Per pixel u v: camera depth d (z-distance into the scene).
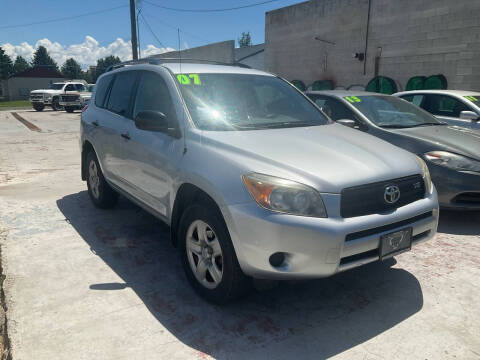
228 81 3.91
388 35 14.34
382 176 2.85
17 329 2.70
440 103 7.43
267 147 2.98
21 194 5.91
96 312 2.92
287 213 2.53
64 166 8.02
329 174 2.70
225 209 2.68
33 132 14.28
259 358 2.47
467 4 12.01
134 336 2.66
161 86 3.78
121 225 4.67
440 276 3.52
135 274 3.51
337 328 2.79
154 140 3.58
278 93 4.14
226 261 2.79
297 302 3.12
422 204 3.02
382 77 14.71
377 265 3.73
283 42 18.83
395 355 2.51
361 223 2.63
